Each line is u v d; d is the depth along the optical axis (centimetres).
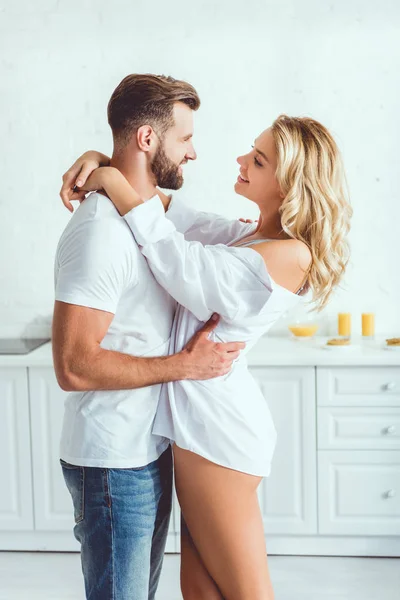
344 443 304
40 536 320
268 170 181
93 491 169
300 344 325
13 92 346
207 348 170
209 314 170
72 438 172
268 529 309
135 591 172
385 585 288
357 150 342
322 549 314
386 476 305
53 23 342
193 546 186
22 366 308
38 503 314
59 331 161
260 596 175
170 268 162
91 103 345
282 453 306
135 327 169
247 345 180
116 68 343
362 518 307
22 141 348
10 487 314
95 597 171
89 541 171
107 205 165
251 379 184
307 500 307
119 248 160
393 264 346
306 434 305
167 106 172
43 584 293
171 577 298
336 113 340
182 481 175
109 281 160
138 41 341
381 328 349
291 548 315
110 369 162
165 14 339
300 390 304
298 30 338
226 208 346
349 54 338
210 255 165
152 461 175
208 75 341
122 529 169
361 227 345
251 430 174
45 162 348
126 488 169
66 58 343
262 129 342
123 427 169
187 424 172
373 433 304
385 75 338
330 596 280
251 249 170
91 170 172
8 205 351
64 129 346
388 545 312
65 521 314
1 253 354
